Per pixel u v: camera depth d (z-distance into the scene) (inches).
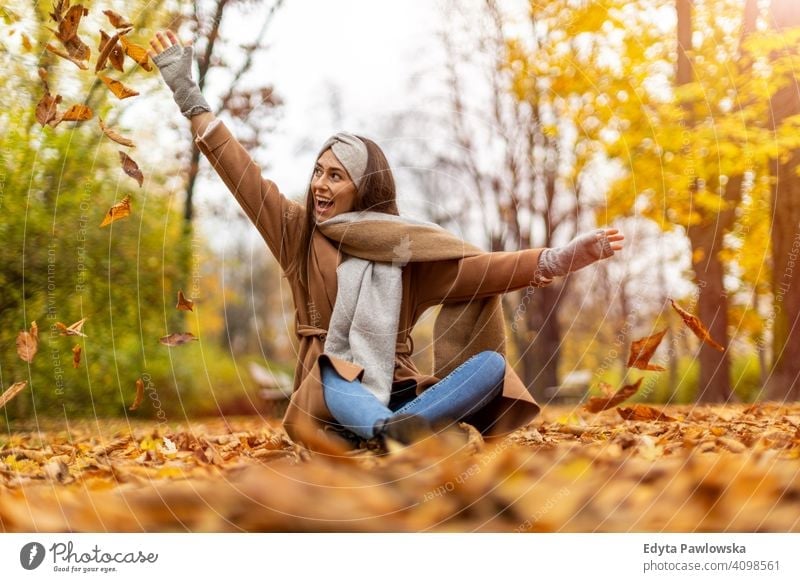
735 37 269.6
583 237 119.6
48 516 75.3
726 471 67.9
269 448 129.4
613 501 66.2
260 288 598.9
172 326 313.3
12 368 255.3
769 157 268.8
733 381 319.9
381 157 130.6
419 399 110.5
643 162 287.7
